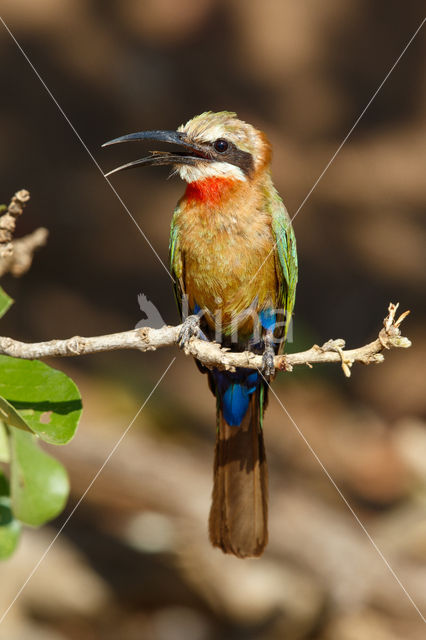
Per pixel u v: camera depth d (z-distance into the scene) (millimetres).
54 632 9930
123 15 24500
